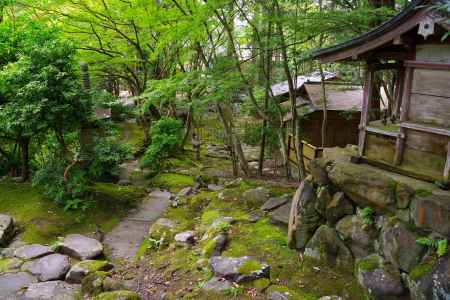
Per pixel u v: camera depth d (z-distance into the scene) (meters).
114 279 5.23
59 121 7.61
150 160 11.68
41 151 9.58
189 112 14.20
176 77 8.26
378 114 7.91
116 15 10.47
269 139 12.02
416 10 3.81
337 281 4.70
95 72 13.18
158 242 6.56
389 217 4.52
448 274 3.69
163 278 5.31
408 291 4.11
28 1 9.80
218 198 8.54
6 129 7.74
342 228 5.00
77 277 5.28
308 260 5.21
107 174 10.32
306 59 7.76
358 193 4.79
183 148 15.20
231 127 11.23
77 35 11.27
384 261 4.45
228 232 6.32
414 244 4.12
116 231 7.38
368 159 5.10
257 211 7.26
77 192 8.05
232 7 8.25
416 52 4.35
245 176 11.44
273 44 7.81
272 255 5.45
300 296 4.37
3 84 7.41
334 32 7.33
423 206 4.06
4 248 6.27
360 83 11.04
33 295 4.89
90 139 8.41
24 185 8.77
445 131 4.11
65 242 6.38
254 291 4.45
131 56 12.47
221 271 4.80
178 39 8.55
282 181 10.03
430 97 4.31
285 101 14.28
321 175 5.40
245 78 8.86
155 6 9.44
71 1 10.01
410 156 4.60
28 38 8.23
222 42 11.32
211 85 7.86
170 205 8.90
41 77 7.12
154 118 14.02
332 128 12.69
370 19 6.44
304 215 5.52
